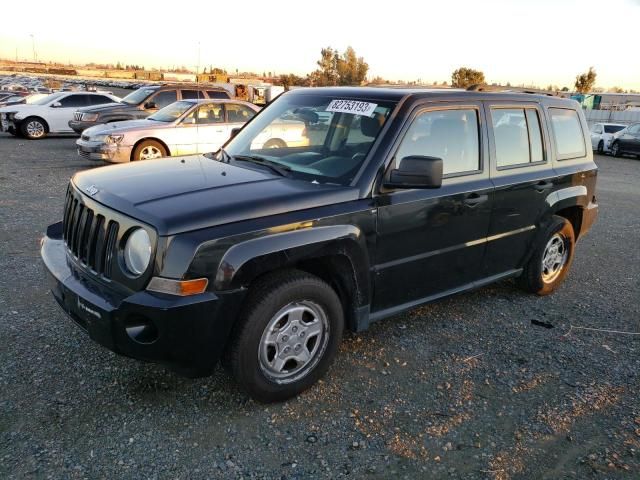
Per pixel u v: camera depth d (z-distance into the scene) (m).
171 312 2.71
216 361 2.98
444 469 2.80
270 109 4.52
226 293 2.85
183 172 3.58
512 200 4.48
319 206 3.24
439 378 3.67
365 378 3.62
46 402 3.13
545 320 4.74
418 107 3.77
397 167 3.60
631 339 4.45
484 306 4.98
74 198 3.44
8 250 5.79
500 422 3.22
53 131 19.19
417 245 3.80
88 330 2.99
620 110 34.69
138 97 16.66
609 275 6.14
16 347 3.71
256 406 3.24
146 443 2.85
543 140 4.89
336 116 3.92
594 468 2.87
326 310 3.34
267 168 3.71
